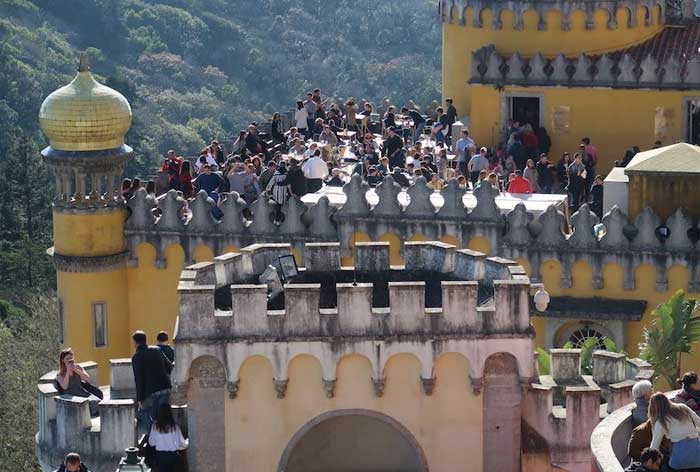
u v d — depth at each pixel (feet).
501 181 402.31
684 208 359.46
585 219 361.71
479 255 264.93
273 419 255.09
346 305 253.03
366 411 255.09
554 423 257.96
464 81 451.53
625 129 431.43
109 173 378.32
